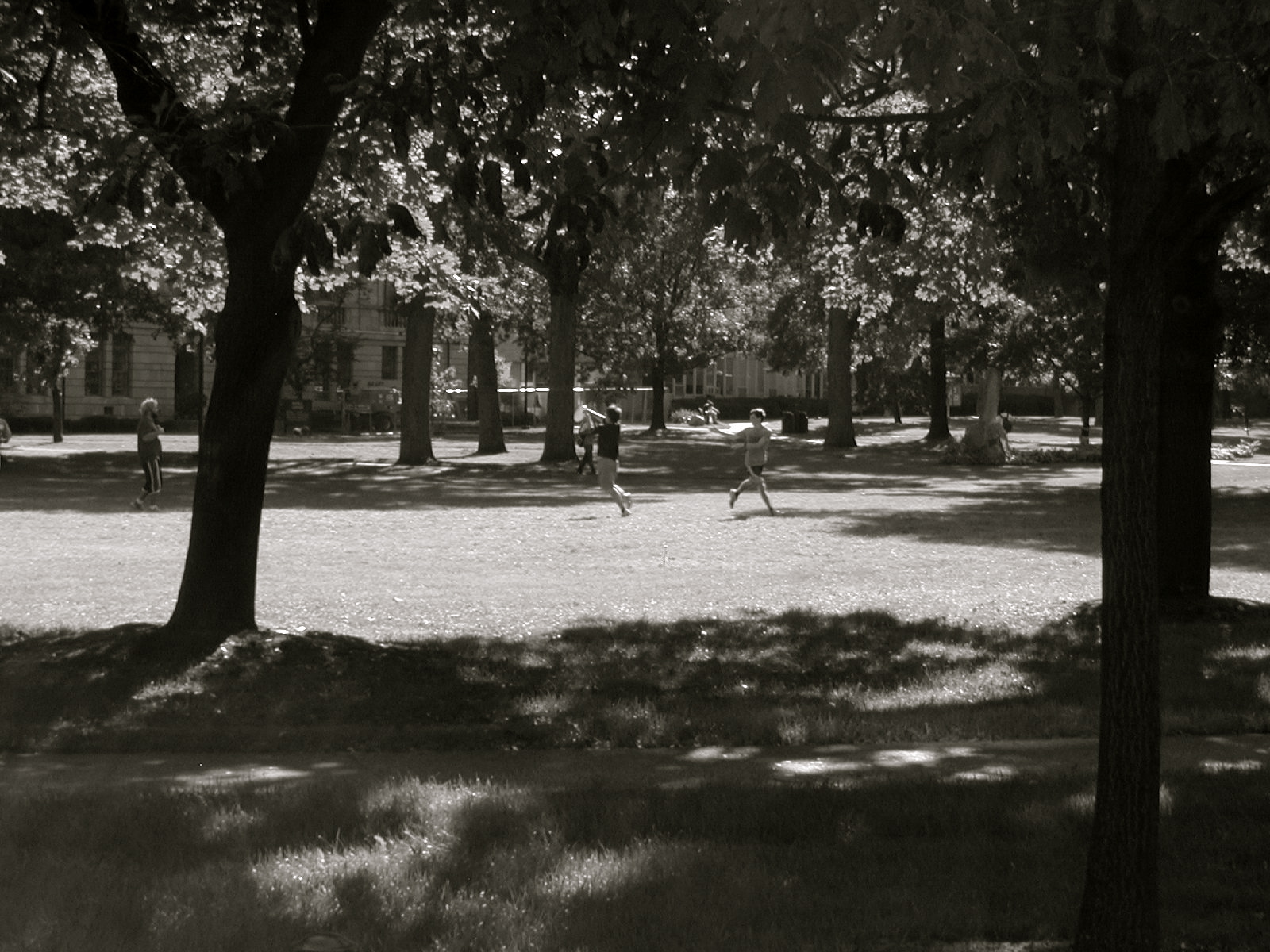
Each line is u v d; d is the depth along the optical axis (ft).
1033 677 36.78
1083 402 165.78
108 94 48.88
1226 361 108.27
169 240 51.19
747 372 352.49
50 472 124.57
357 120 33.71
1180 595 46.93
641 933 16.94
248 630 37.11
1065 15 18.02
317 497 101.50
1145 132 15.16
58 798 23.85
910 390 250.78
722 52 20.15
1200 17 17.87
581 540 71.92
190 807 22.85
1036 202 35.29
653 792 24.44
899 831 22.24
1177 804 23.41
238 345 36.58
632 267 194.39
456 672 35.99
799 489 115.34
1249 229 43.09
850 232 30.73
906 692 35.06
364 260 23.58
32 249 114.73
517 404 272.31
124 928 16.70
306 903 17.87
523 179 23.79
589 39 21.29
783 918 17.78
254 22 41.16
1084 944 14.76
